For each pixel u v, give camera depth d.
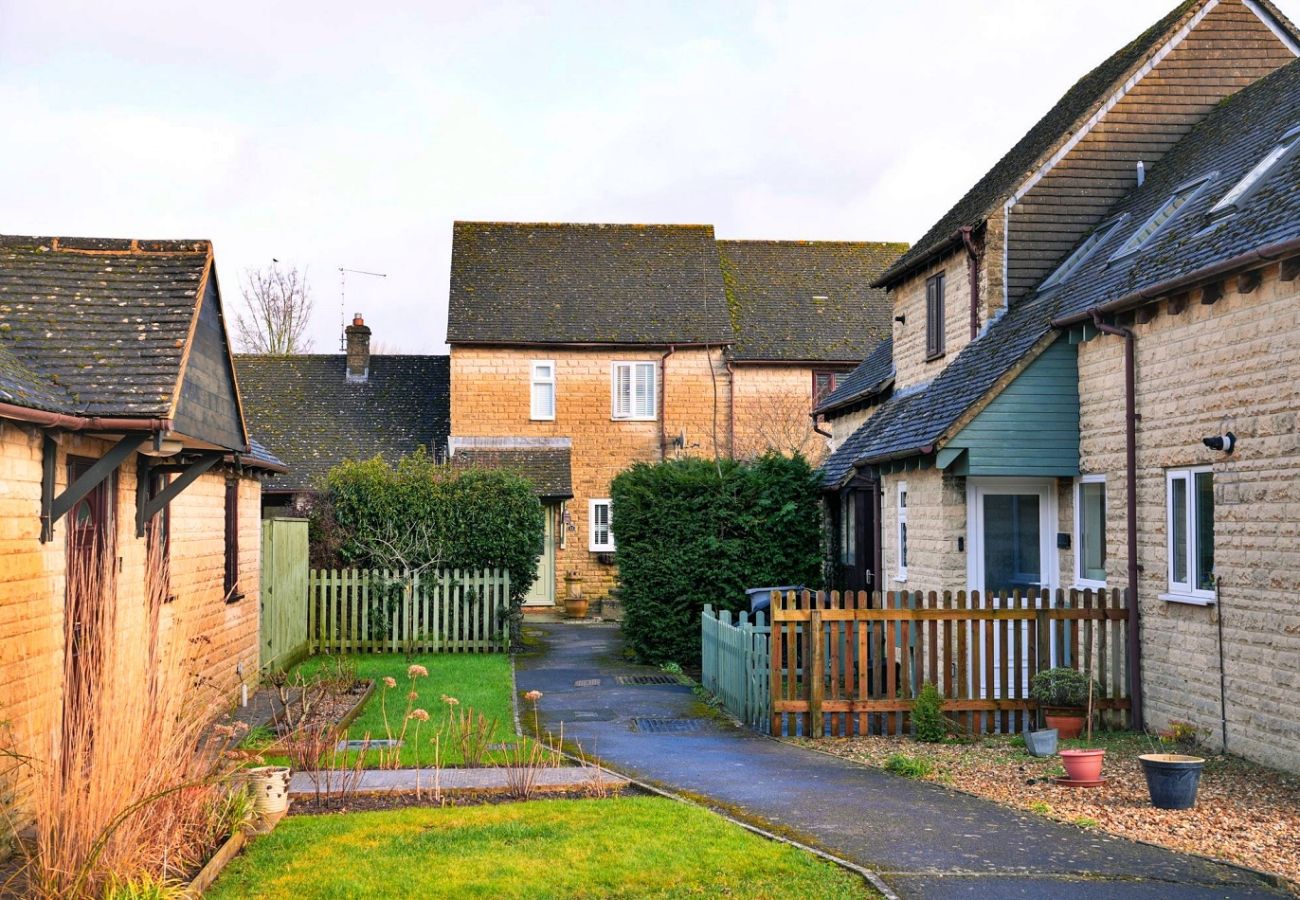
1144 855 7.63
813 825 8.45
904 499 17.08
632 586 19.95
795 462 20.08
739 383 32.09
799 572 19.67
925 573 15.55
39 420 7.71
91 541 9.60
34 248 10.20
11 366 8.27
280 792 8.17
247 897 6.63
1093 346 13.75
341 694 14.05
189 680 9.99
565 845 7.71
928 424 15.45
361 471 22.28
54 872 6.23
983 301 17.59
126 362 8.98
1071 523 14.35
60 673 8.62
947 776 10.27
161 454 10.73
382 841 7.81
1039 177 17.59
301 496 23.94
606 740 12.55
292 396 33.12
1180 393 11.83
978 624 12.64
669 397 31.81
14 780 7.71
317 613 21.53
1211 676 11.27
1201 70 17.80
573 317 31.84
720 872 7.16
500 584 21.97
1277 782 9.75
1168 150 17.70
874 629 12.72
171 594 11.70
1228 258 10.60
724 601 19.45
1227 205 12.27
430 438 31.95
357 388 33.62
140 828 6.64
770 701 12.93
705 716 14.37
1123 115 17.72
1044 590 12.67
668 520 19.61
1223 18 17.81
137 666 7.25
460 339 30.80
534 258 33.53
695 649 19.48
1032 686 12.55
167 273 10.06
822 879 7.04
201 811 7.56
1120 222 16.33
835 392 26.83
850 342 32.91
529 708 14.87
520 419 31.34
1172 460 11.97
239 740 11.45
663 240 34.69
